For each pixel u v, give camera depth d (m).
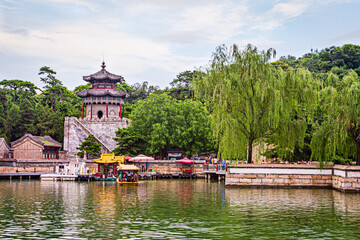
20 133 111.31
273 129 54.59
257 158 55.34
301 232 25.94
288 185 54.56
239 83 52.06
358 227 27.48
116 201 41.06
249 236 24.78
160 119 88.38
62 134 112.69
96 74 111.94
